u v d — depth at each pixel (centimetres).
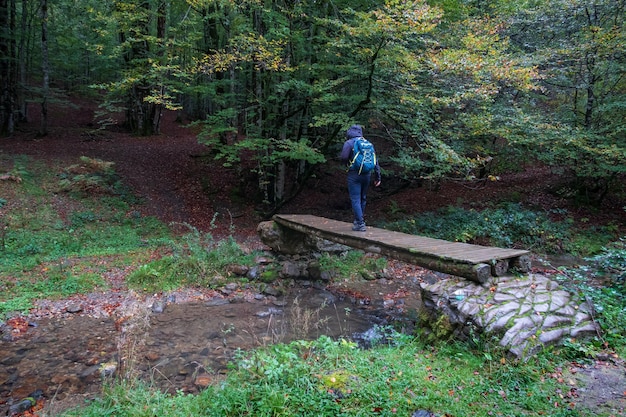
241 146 1154
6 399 428
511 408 311
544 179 1534
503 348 381
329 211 1493
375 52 846
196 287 841
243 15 1162
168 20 1180
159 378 467
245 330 630
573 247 1055
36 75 2230
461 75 835
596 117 1130
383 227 1237
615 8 1044
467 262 472
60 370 494
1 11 1617
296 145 1091
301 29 1167
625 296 513
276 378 346
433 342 464
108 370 483
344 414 305
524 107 1167
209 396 356
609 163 1065
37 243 987
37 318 662
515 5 1128
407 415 305
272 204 1494
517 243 1110
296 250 984
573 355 387
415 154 1021
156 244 1102
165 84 1113
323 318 697
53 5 1883
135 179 1487
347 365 389
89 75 2308
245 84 1420
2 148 1483
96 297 757
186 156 1780
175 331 622
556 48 1066
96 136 1898
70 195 1248
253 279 884
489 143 1261
